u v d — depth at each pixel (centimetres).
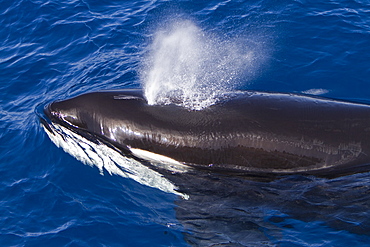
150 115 2961
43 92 4244
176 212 2892
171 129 2894
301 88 3975
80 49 4828
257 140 2800
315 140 2780
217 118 2884
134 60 4538
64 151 3312
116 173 3123
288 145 2783
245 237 2717
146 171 3023
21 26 5244
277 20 4916
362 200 2759
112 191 3066
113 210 2961
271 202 2855
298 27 4784
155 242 2764
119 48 4778
